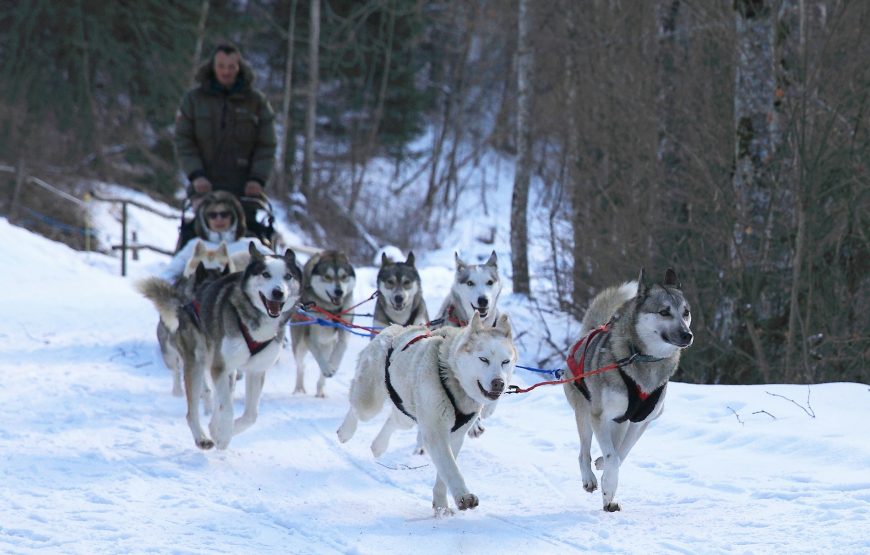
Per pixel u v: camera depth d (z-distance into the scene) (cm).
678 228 1278
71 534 582
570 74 1767
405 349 684
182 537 589
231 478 737
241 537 598
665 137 1355
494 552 575
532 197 4088
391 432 743
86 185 3023
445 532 613
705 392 958
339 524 630
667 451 806
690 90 1331
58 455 771
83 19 3177
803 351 1068
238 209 1230
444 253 3041
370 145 3809
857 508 615
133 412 948
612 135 1448
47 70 3181
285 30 3903
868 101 1104
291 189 3544
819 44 1139
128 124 3309
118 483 704
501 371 623
